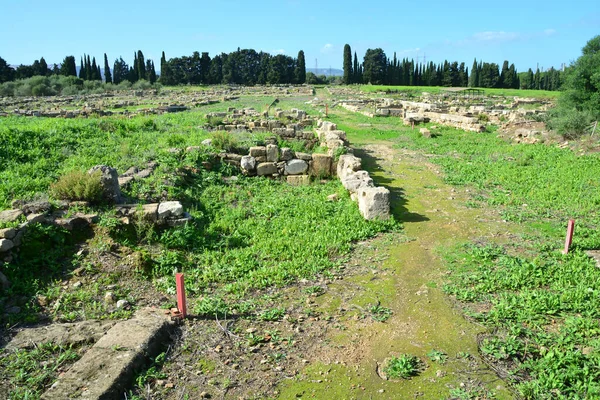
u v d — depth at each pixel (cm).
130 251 711
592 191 1165
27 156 1077
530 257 779
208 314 589
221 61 9100
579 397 436
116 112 2900
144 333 511
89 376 437
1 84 5838
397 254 801
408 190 1229
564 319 576
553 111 2192
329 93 6044
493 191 1210
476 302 630
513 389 459
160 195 928
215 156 1262
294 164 1282
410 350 526
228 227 882
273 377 478
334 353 521
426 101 4553
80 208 781
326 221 936
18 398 421
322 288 675
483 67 8000
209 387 458
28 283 612
